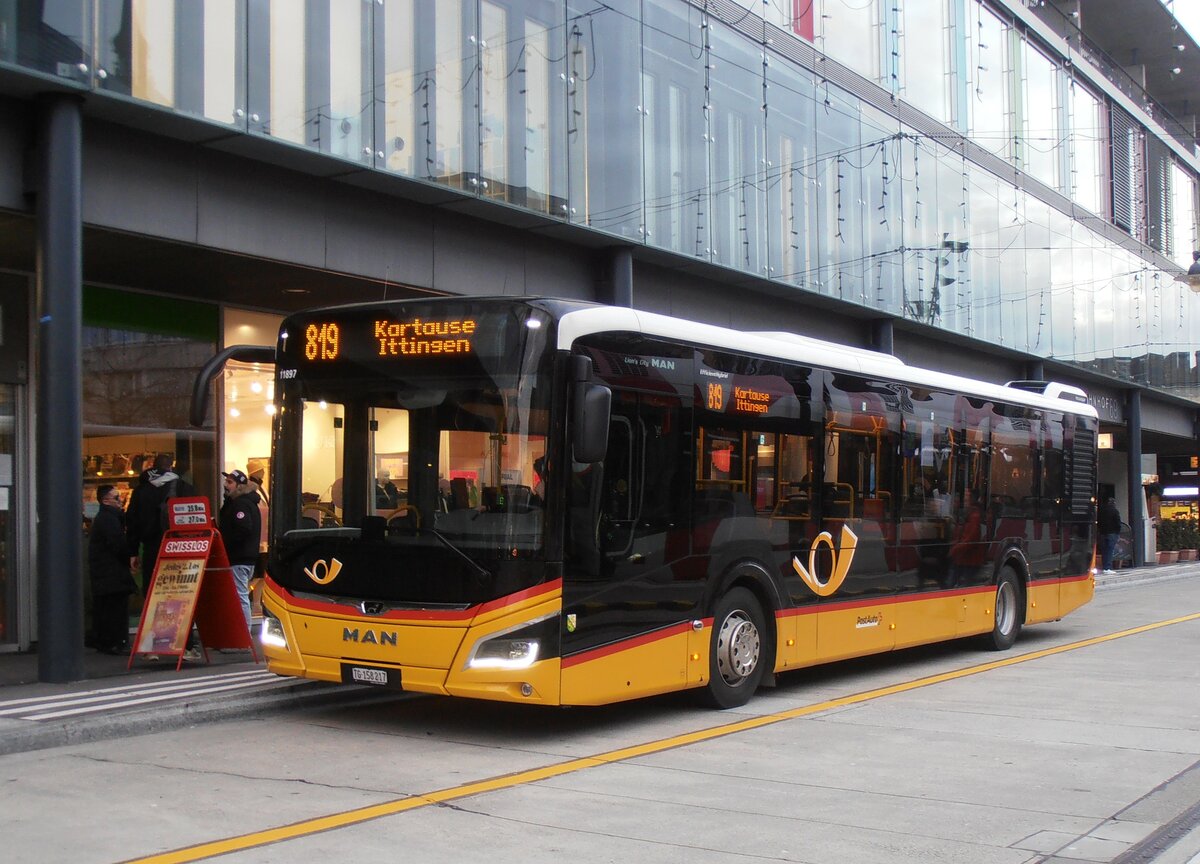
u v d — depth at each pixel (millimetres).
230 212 12664
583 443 8414
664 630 9484
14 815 6602
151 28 11383
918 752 8555
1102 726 9633
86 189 11469
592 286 17094
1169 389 38594
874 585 12227
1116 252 35031
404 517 8977
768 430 10797
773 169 19797
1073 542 16938
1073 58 32344
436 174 13992
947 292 25219
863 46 22625
